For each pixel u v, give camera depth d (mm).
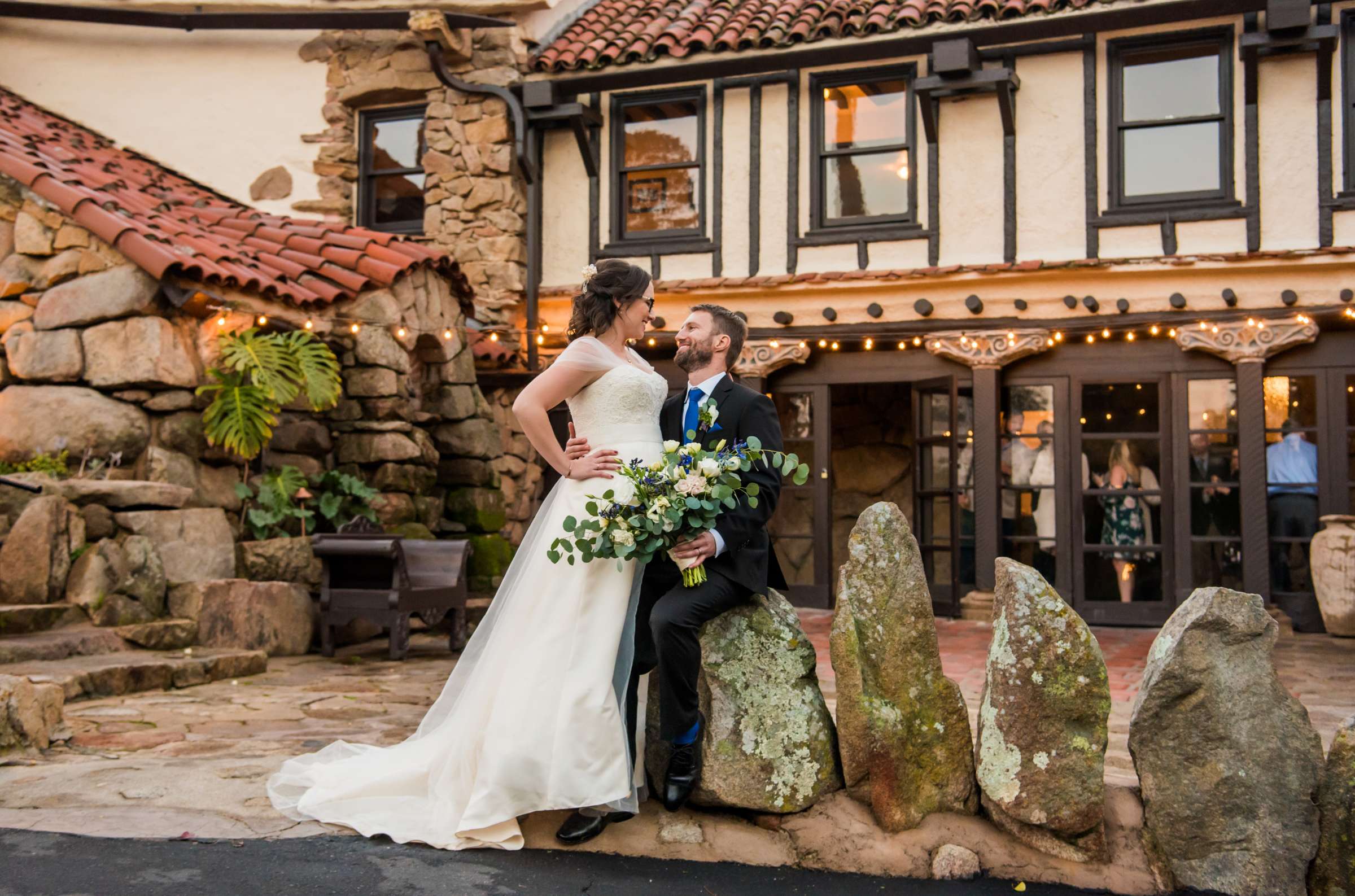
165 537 7414
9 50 12203
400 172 11945
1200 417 10047
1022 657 3439
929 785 3555
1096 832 3365
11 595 6691
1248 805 3293
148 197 9727
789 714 3635
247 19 11625
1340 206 9445
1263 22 9664
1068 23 9922
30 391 7922
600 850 3531
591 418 3777
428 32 11164
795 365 11094
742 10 11414
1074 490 10328
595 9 12336
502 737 3537
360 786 3812
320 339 9250
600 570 3676
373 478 9453
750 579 3648
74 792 3926
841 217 10922
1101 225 10039
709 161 11234
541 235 11664
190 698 5906
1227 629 3381
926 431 10812
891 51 10422
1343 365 9625
